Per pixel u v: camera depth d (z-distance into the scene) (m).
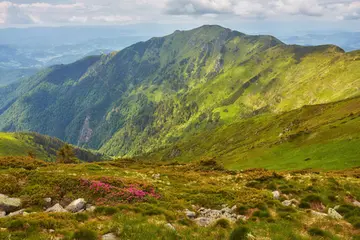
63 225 18.83
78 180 29.89
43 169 42.81
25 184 28.95
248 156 94.56
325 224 22.19
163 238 17.70
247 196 30.97
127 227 18.30
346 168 55.28
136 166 68.56
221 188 35.81
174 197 31.22
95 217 21.69
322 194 32.78
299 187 37.09
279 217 24.14
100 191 28.23
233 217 25.30
